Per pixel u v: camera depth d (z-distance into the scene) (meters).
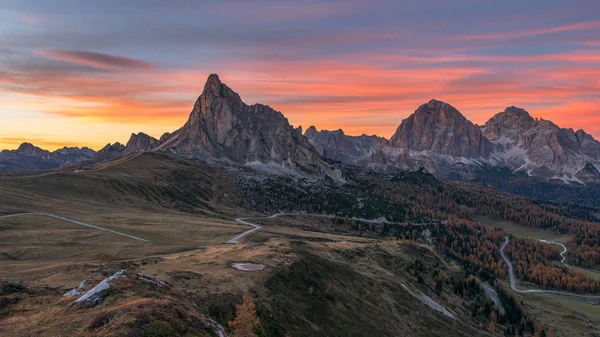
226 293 60.28
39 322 36.59
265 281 69.12
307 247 115.56
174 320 37.44
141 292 44.84
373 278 109.31
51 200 171.50
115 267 65.94
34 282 52.53
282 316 61.19
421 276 147.75
